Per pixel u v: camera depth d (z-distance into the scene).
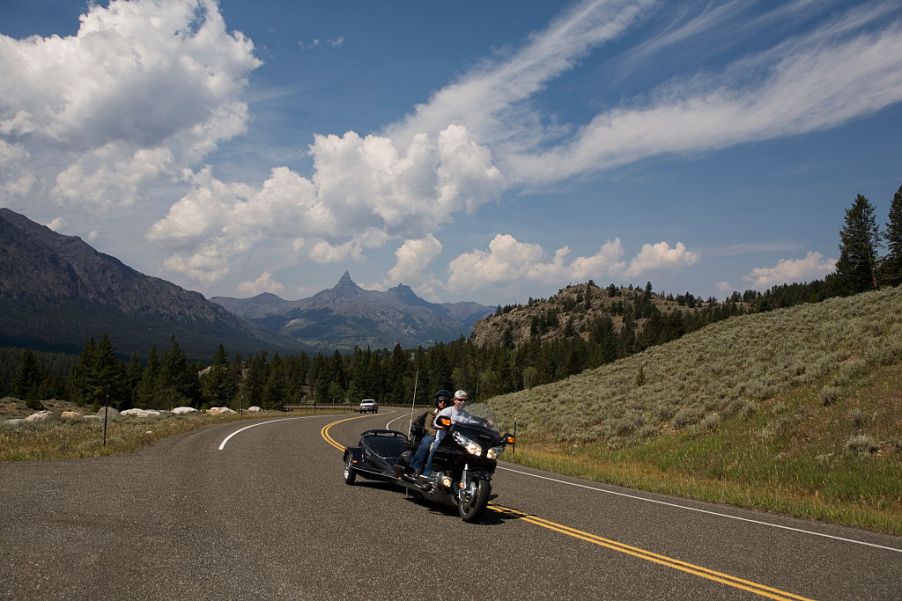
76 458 12.35
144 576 4.73
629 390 30.19
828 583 5.34
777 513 9.55
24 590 4.28
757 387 20.91
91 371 91.62
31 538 5.70
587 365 126.31
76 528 6.18
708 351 31.67
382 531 6.71
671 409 22.94
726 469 14.99
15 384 102.00
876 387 17.14
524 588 4.85
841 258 77.31
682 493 11.14
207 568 5.02
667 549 6.41
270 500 8.29
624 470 16.02
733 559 6.09
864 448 13.70
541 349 163.38
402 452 10.02
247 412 42.88
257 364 126.38
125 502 7.67
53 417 25.52
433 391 126.31
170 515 7.03
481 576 5.13
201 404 107.31
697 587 5.06
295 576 4.90
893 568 5.97
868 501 11.27
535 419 29.55
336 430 25.42
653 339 119.38
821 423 16.16
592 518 8.08
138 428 21.09
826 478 12.70
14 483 8.81
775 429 16.73
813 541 7.14
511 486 11.02
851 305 30.28
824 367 20.42
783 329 30.45
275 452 14.76
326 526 6.83
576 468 14.69
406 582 4.86
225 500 8.14
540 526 7.38
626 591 4.88
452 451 7.77
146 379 102.56
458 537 6.57
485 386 119.56
